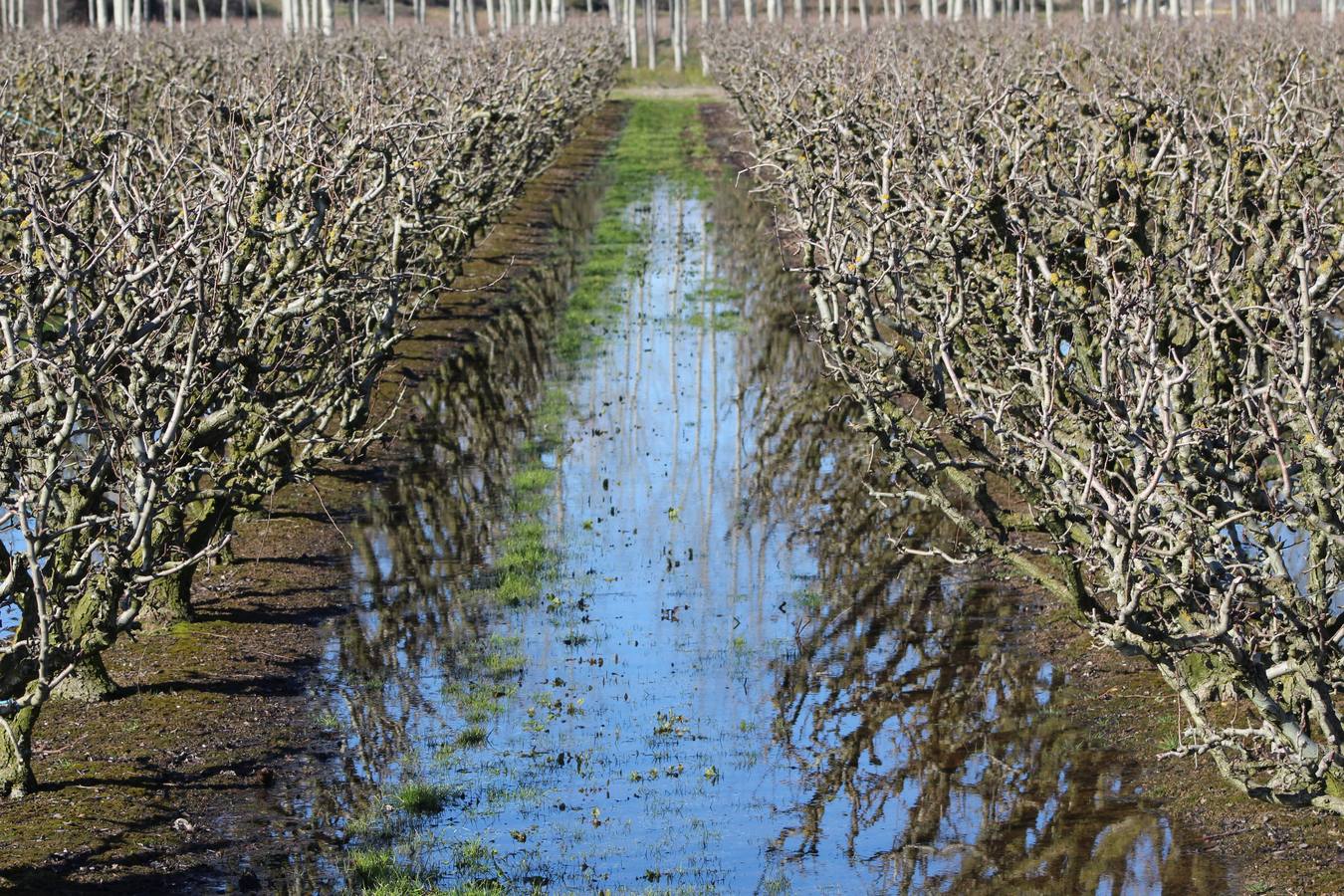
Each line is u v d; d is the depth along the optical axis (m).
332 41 104.19
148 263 21.77
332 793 23.12
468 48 97.94
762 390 48.09
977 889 20.22
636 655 28.73
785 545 34.72
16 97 47.47
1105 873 20.50
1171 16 158.25
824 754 24.59
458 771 23.97
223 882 20.30
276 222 24.06
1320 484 17.00
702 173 98.00
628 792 23.28
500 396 47.59
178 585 29.67
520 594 31.56
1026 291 22.84
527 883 20.36
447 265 44.16
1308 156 25.56
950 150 28.66
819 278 24.12
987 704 26.38
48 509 20.00
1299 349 18.53
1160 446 17.86
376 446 42.25
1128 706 25.78
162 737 24.72
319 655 28.61
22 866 20.06
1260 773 22.78
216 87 52.81
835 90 48.84
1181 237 22.41
